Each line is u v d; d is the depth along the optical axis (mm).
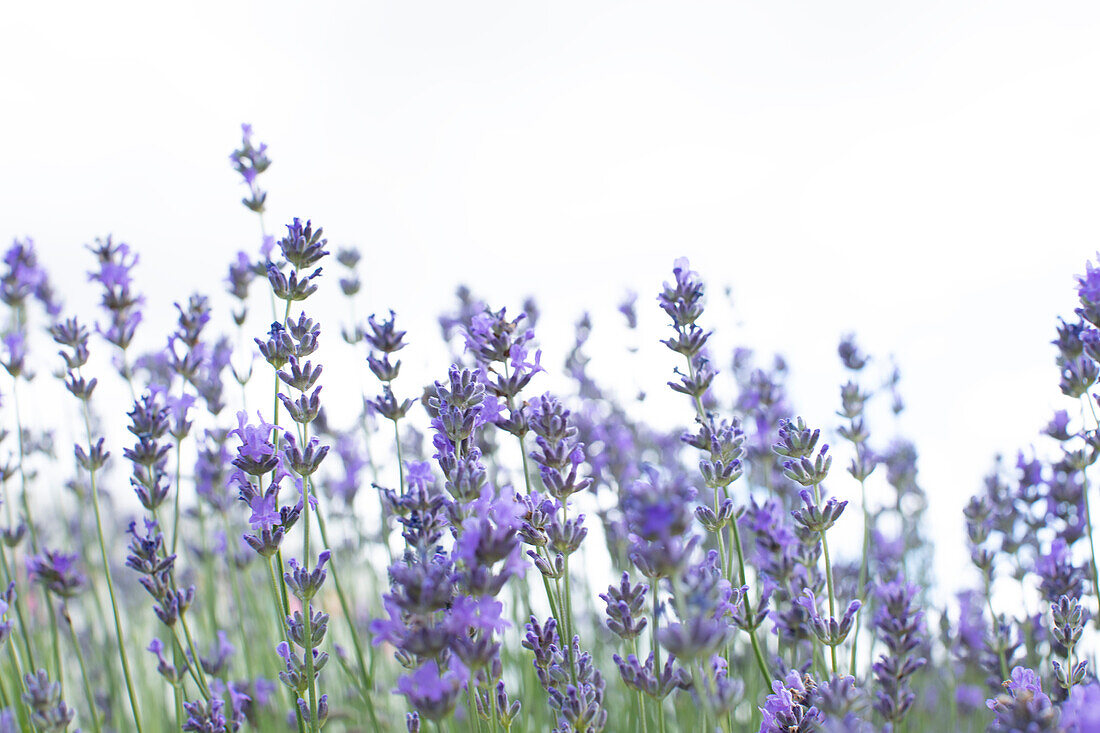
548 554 663
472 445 667
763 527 687
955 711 807
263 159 784
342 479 896
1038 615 784
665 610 709
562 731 641
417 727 659
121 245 784
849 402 773
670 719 782
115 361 842
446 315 899
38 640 800
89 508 932
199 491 841
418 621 598
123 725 805
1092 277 692
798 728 634
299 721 663
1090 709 583
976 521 773
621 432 857
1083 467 716
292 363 677
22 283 830
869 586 776
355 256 837
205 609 887
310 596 657
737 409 895
